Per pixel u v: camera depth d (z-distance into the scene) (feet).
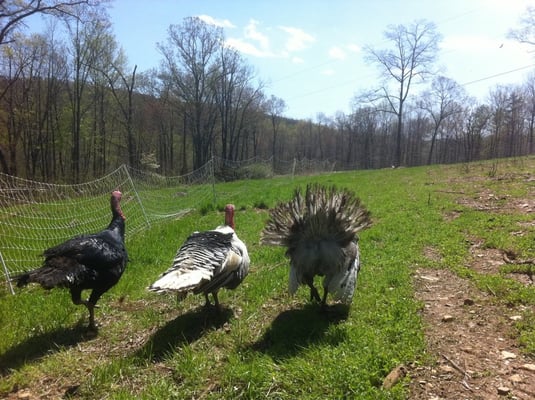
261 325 19.65
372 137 333.62
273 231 19.86
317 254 18.99
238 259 20.18
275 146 326.65
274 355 16.19
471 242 30.99
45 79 152.66
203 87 189.16
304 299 22.50
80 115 161.48
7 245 35.32
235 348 17.25
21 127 141.79
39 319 21.11
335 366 14.76
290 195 63.41
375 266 26.84
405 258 28.17
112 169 175.11
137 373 15.97
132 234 41.04
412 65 192.54
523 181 56.95
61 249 18.93
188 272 17.48
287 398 13.62
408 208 45.68
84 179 153.28
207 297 21.72
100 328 20.35
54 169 159.12
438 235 33.06
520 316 18.61
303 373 14.67
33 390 15.33
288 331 18.37
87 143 175.73
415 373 14.83
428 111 248.32
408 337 16.94
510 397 13.34
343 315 19.90
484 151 269.44
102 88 164.45
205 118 208.95
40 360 17.38
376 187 70.64
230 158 213.25
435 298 21.58
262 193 69.87
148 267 29.89
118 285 25.71
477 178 67.15
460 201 47.47
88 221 43.93
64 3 84.33
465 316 19.22
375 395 13.26
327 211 18.65
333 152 356.38
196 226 43.39
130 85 163.53
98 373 15.67
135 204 52.47
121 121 175.01
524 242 28.91
